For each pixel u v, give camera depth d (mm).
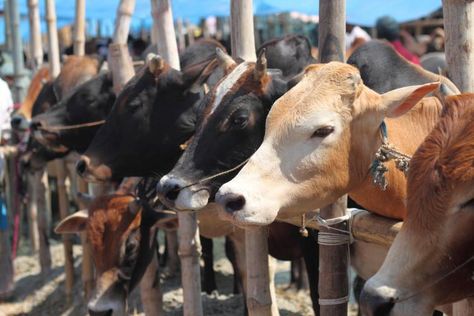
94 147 4363
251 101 3371
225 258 7445
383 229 3145
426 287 2346
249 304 3936
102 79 5418
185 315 4465
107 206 4586
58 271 7344
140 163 4309
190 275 4426
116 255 4480
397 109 2852
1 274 6926
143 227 4531
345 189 2902
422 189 2383
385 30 8344
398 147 3094
